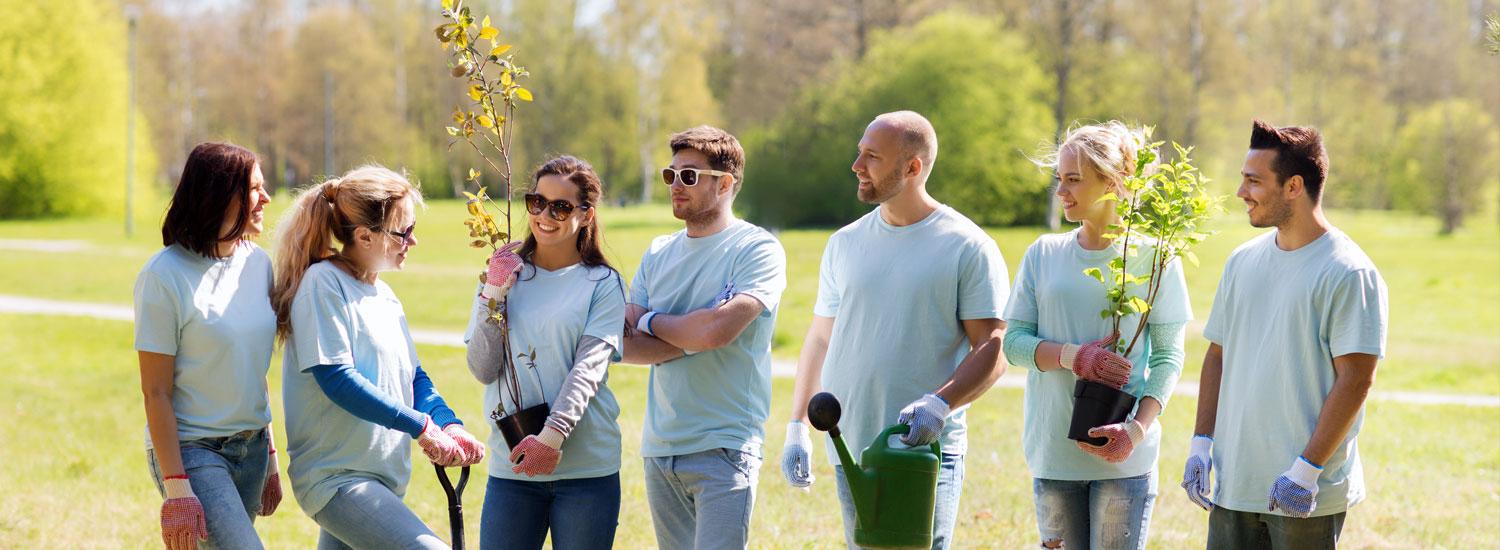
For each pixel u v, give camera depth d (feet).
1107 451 16.51
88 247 136.36
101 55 202.28
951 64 206.28
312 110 287.89
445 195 278.87
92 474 32.94
